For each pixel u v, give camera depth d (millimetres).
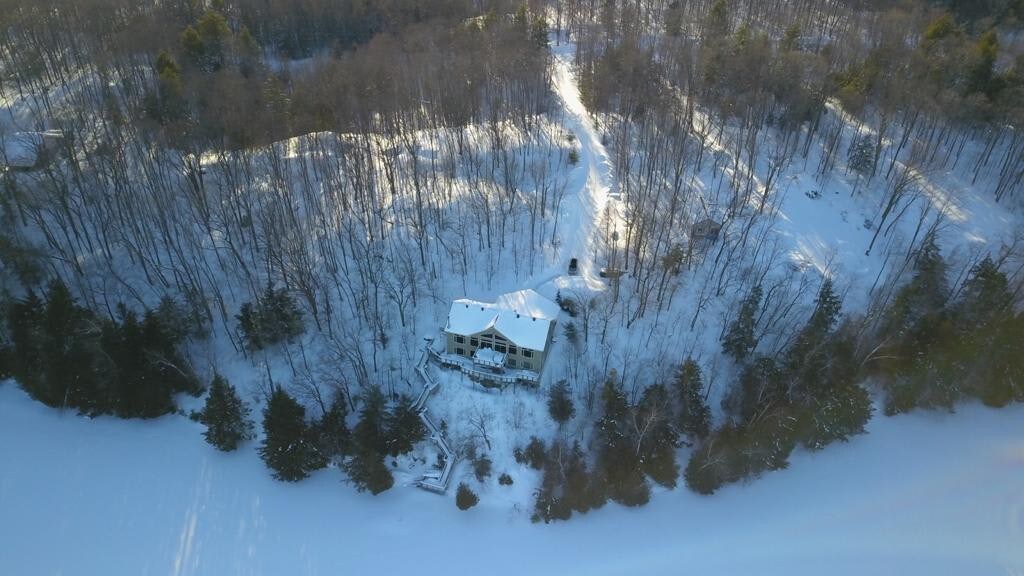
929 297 72250
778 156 93875
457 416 67000
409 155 91750
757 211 84938
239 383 71125
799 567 59781
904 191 81875
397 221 82562
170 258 74812
